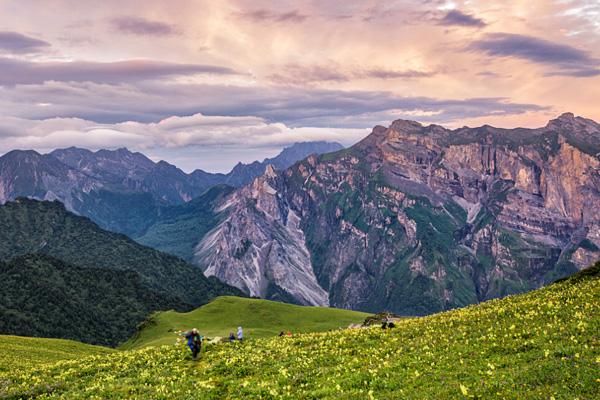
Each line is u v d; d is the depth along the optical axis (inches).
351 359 1316.4
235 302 5408.5
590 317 1280.8
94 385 1306.6
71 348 3189.0
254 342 1862.7
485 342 1259.8
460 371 1038.4
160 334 4473.4
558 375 904.3
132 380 1318.9
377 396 938.1
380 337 1577.3
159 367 1493.6
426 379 1014.4
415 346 1350.9
